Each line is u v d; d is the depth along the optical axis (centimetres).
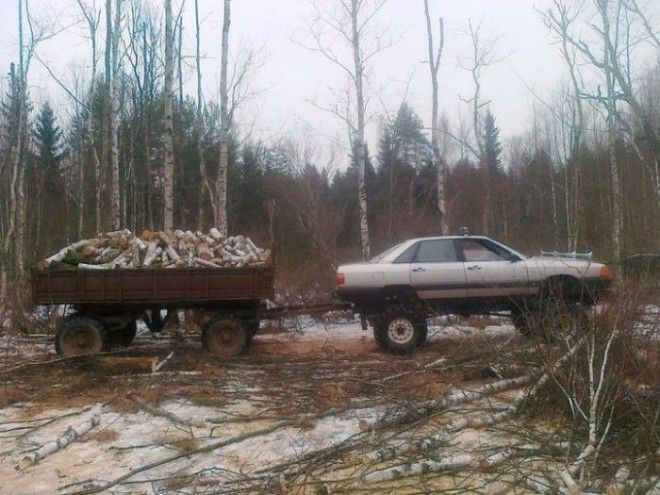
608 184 2683
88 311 1039
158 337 1256
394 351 1045
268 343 1190
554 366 652
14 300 1380
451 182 3266
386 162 3859
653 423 555
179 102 2275
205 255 1075
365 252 1752
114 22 1928
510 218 3422
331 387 766
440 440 595
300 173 3278
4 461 582
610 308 693
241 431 652
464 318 1248
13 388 807
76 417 707
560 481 498
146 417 705
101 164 2055
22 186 1934
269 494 498
